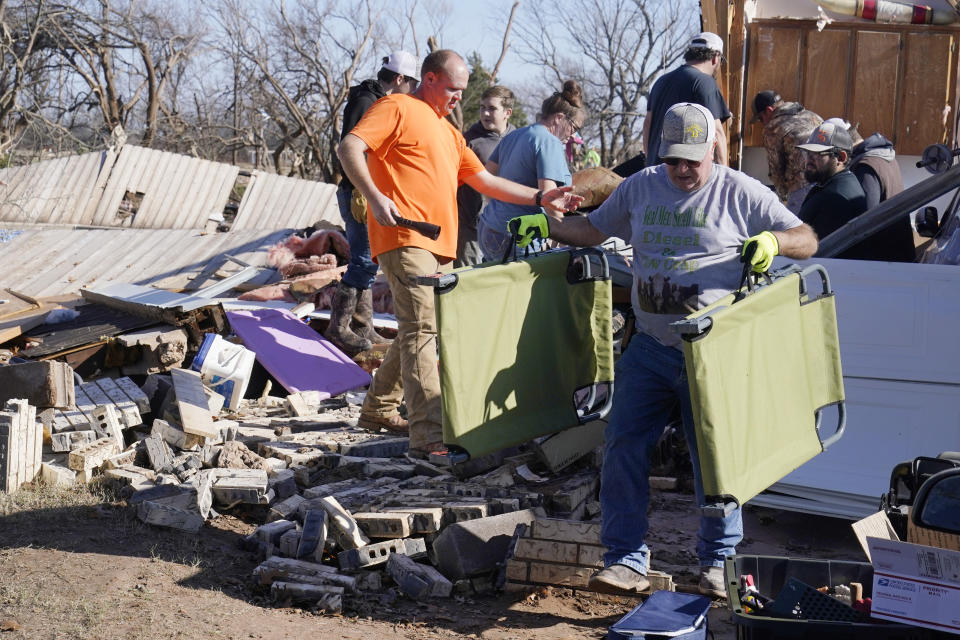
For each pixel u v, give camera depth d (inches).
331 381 282.7
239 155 2285.9
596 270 174.6
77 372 276.7
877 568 126.8
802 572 144.6
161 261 407.8
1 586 152.5
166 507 185.2
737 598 137.4
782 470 151.2
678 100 246.7
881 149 246.5
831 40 365.4
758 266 143.7
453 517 181.5
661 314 158.9
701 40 246.8
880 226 204.1
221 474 202.8
